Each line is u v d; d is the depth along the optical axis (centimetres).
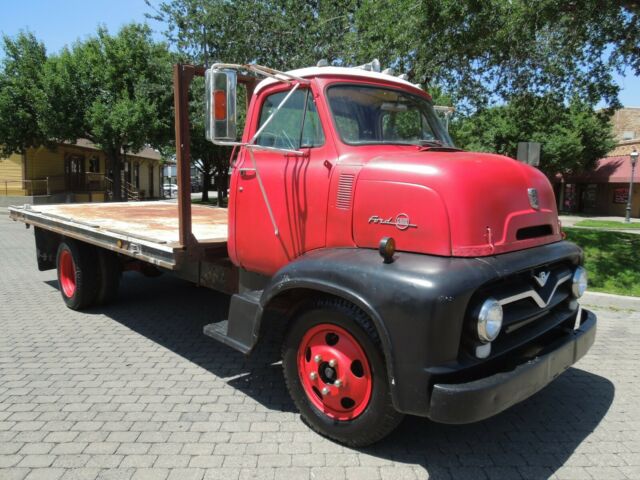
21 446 336
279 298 361
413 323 277
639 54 1162
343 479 304
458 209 297
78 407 393
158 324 612
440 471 315
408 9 1093
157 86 2394
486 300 287
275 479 303
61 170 3023
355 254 323
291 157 382
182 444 341
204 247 454
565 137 2992
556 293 367
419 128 420
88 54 2386
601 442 355
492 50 1134
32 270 960
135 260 681
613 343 562
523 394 302
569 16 1088
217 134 350
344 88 379
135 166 4084
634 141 3303
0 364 479
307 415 353
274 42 1631
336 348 329
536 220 344
